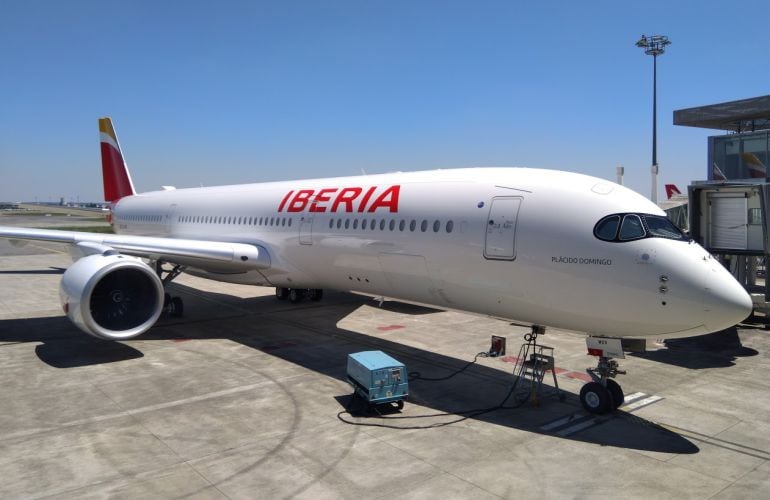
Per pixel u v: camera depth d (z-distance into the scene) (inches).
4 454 282.2
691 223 660.7
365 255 474.6
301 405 357.4
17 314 669.3
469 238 390.6
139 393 377.7
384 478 259.8
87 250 537.0
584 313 341.4
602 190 353.7
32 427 317.4
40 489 247.0
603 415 347.3
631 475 266.1
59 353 483.8
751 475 267.4
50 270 1146.0
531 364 376.2
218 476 260.1
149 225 911.0
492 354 413.4
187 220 786.8
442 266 409.7
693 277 307.4
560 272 344.5
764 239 594.9
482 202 395.2
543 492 248.4
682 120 919.7
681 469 273.1
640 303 319.0
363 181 531.8
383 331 590.2
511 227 368.2
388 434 312.3
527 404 366.3
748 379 426.3
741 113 832.9
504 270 370.6
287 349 505.7
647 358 486.6
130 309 484.7
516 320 389.4
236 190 734.5
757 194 609.9
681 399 379.2
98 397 368.8
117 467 268.5
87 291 438.0
